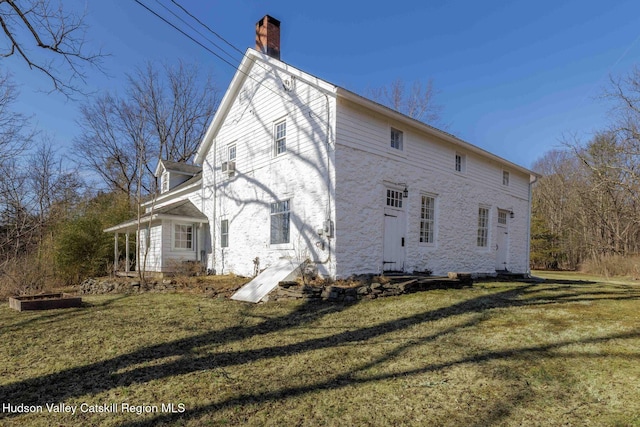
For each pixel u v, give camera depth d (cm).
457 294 884
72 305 856
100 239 1694
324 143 972
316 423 311
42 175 1878
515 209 1652
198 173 2002
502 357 456
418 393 364
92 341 556
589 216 2717
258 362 455
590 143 2036
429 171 1203
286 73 1104
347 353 481
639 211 2209
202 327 631
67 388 390
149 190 2847
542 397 352
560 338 525
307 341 539
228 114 1433
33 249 1616
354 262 961
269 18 1259
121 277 1455
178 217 1434
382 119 1064
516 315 671
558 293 934
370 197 1014
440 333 564
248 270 1251
